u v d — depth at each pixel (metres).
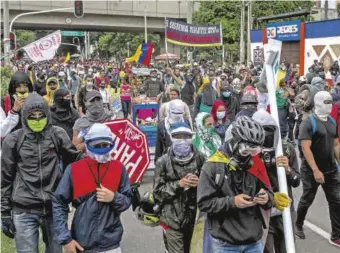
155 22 62.69
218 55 49.19
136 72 30.44
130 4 59.84
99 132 4.06
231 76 22.05
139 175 6.27
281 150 4.68
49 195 4.64
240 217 4.00
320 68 20.66
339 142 6.75
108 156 4.11
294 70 23.70
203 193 3.99
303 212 6.81
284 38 31.84
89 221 4.09
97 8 57.94
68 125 7.46
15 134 4.62
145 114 11.49
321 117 6.40
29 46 11.84
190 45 20.72
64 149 4.79
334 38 27.36
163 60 42.41
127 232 7.35
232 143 3.89
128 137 6.20
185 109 7.58
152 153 10.28
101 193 4.06
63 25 57.69
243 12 41.47
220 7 48.91
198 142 6.08
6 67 19.34
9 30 27.89
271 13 48.38
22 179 4.61
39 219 4.67
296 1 49.22
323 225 7.49
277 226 5.11
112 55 90.75
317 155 6.47
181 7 62.88
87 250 4.11
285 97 10.72
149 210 5.12
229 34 48.03
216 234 4.06
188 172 4.84
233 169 3.95
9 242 6.25
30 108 4.52
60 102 7.42
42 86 11.27
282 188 4.55
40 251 6.05
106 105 18.84
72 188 4.12
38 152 4.61
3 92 9.96
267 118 4.70
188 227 4.96
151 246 6.77
